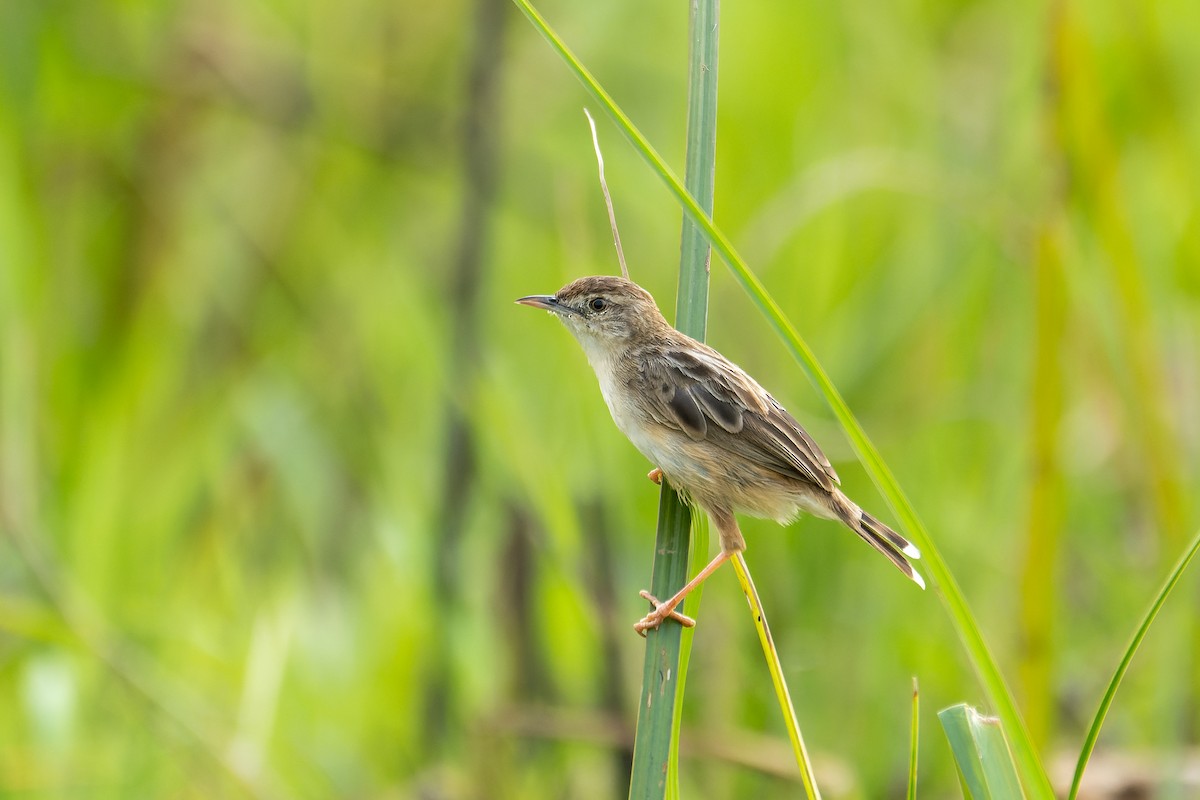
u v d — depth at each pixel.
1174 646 10.07
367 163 15.09
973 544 11.58
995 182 12.39
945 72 13.73
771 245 11.27
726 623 11.12
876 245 12.77
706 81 7.02
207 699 11.47
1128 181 12.81
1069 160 10.48
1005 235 11.77
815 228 12.46
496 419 10.70
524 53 14.34
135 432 12.39
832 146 13.06
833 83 13.38
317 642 11.71
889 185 11.52
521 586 11.52
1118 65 12.58
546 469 10.61
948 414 12.13
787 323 5.75
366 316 13.86
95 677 10.87
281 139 14.95
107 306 13.32
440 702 11.17
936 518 11.52
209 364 13.90
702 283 7.07
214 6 14.57
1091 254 11.57
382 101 14.76
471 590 11.96
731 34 13.55
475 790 10.68
